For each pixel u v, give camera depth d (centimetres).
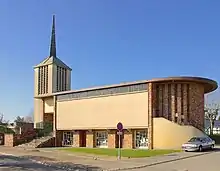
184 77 3803
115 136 4188
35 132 4956
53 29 6869
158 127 3750
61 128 4778
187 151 3341
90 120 4431
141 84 3950
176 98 3875
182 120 3844
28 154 3334
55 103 4909
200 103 4012
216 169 2150
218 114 6850
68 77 6550
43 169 2205
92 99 4447
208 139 3478
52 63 6253
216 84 4062
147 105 3859
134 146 3981
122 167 2300
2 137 4891
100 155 3178
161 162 2552
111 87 4219
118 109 4131
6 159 2861
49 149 4025
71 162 2609
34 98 5644
